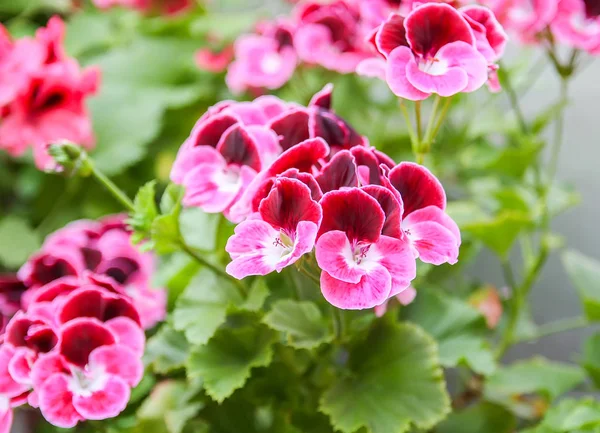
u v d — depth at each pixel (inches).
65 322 29.4
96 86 36.6
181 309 31.0
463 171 39.5
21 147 36.2
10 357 28.9
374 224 27.4
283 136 29.6
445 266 36.1
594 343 34.7
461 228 34.8
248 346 30.7
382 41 28.7
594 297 34.8
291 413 31.5
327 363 31.1
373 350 30.7
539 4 32.5
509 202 36.4
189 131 45.4
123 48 47.2
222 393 29.8
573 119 44.3
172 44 47.3
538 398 37.0
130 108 42.4
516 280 43.8
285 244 27.7
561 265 43.0
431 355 30.4
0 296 31.3
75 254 31.7
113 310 29.8
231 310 30.7
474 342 32.5
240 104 30.5
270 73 36.9
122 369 29.2
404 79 28.3
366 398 30.2
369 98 42.4
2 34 36.0
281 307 30.5
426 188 28.4
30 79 35.4
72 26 47.1
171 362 31.4
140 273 32.6
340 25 35.6
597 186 43.6
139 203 30.4
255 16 49.9
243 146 29.4
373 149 28.7
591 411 31.3
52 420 28.4
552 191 38.5
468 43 28.6
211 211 29.3
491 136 44.7
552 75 44.9
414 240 28.1
